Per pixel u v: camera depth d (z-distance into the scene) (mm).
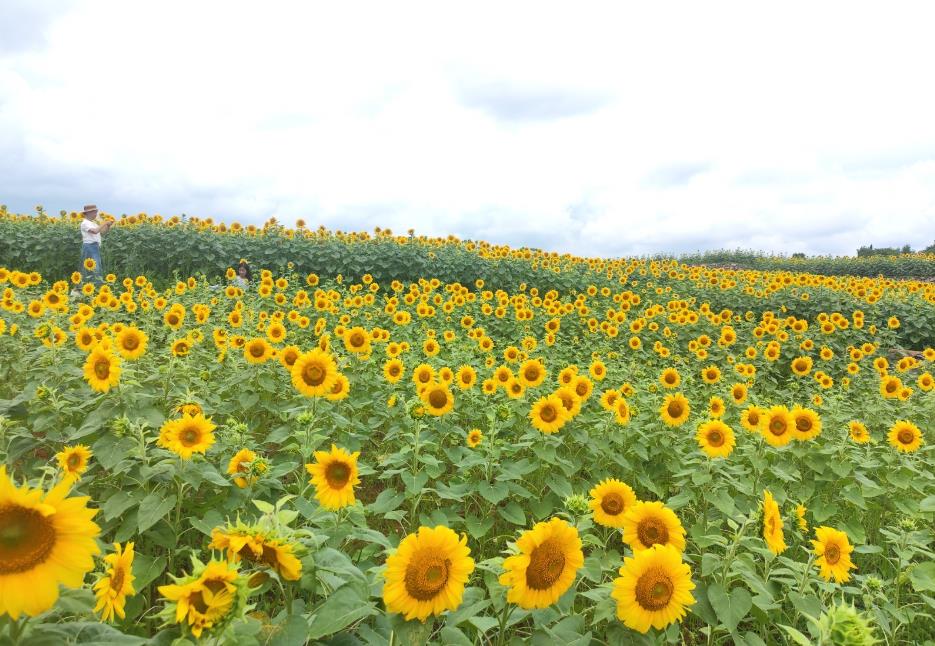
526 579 1904
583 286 17344
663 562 2041
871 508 5188
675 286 17781
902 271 34062
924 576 3650
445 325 12062
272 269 16578
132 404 3867
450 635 2033
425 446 4574
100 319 9172
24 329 7211
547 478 4488
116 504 3150
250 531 1887
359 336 6461
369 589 2148
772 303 16188
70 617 1909
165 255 16406
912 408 7719
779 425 4664
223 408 5340
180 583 1541
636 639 2117
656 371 9750
